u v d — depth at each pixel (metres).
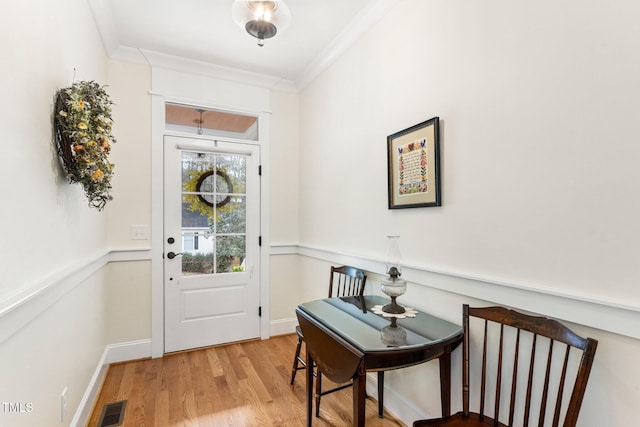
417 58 1.83
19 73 1.05
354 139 2.44
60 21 1.45
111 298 2.66
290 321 3.40
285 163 3.40
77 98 1.39
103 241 2.47
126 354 2.70
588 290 1.09
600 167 1.06
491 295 1.40
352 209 2.46
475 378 1.48
